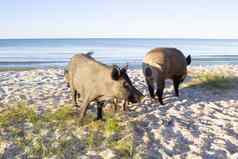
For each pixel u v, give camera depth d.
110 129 6.88
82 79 7.45
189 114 8.37
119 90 6.78
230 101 9.95
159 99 9.22
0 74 15.16
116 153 5.92
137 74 15.23
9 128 7.00
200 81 12.75
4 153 5.93
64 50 68.00
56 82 12.60
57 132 6.85
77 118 7.70
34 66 27.19
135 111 8.44
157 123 7.49
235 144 6.59
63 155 5.86
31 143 6.31
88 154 5.94
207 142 6.60
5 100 9.37
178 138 6.72
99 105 7.50
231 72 16.25
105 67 7.18
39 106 8.70
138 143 6.36
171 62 9.26
